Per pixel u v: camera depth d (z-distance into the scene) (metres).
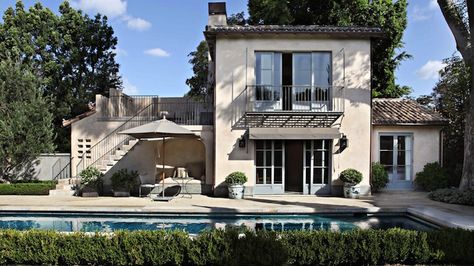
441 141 22.81
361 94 20.98
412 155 22.75
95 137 24.38
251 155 20.84
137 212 16.33
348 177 19.83
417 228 14.38
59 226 15.09
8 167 22.95
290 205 17.19
